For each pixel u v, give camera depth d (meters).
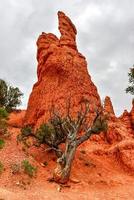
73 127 29.89
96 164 33.31
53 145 30.92
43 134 31.05
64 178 26.66
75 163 31.72
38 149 33.06
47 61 44.22
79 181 27.81
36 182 25.56
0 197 19.75
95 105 40.84
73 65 43.84
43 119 39.47
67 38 46.94
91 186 27.62
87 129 31.28
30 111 43.34
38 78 46.25
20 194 21.77
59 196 23.23
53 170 28.42
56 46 45.56
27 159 29.03
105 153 36.69
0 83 44.66
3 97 44.44
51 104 40.44
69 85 41.97
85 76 44.12
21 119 46.34
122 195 25.78
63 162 27.38
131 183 29.98
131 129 45.75
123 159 34.91
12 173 25.16
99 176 30.30
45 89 42.56
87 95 42.09
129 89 38.56
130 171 33.59
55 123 31.70
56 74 43.16
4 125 33.59
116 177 31.09
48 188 24.94
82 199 23.44
